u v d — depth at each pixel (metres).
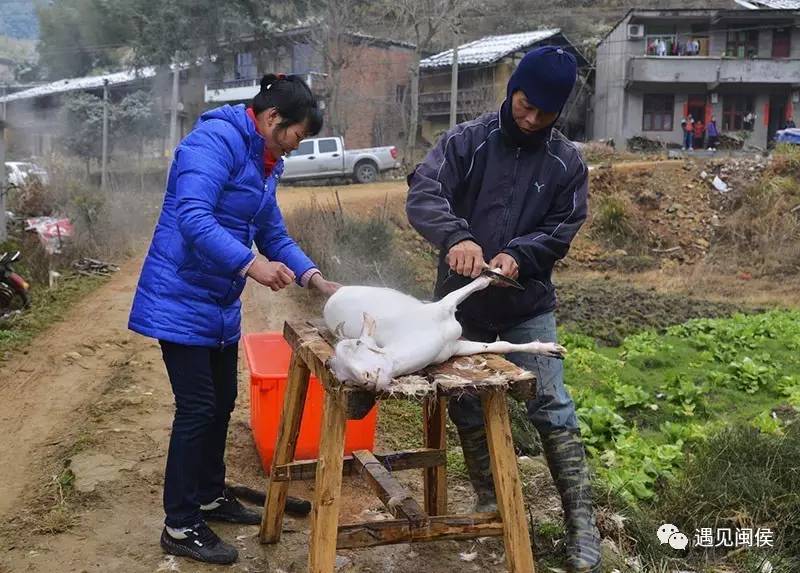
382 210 14.52
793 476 4.31
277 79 3.29
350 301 2.84
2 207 11.38
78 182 15.11
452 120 24.95
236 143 3.20
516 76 3.12
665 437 5.81
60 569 3.33
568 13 41.72
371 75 32.97
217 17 24.81
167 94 27.55
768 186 19.25
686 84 32.69
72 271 11.05
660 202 19.80
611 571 3.49
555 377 3.37
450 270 3.44
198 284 3.27
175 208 3.27
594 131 36.47
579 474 3.34
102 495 4.02
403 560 3.50
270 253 3.60
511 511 2.78
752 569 3.65
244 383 6.07
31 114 31.53
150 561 3.39
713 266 17.03
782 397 7.13
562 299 12.00
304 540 3.63
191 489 3.39
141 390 5.86
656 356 8.16
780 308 12.36
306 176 23.89
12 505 4.00
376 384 2.45
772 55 32.72
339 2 29.00
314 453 4.24
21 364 6.75
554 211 3.35
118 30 33.59
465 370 2.74
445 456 3.58
